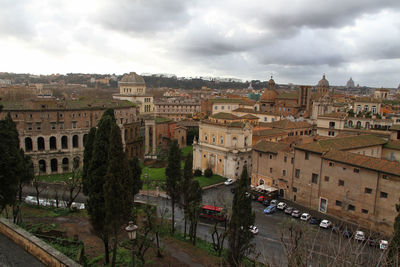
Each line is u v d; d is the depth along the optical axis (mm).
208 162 101500
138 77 187250
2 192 41156
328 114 104938
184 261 44250
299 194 73938
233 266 40344
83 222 53281
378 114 102625
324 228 60312
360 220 61594
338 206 65438
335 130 100625
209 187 86750
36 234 42250
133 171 63844
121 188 34719
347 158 64062
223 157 95812
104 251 41969
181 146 141500
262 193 77125
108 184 34625
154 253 45594
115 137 34688
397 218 37562
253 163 86562
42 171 95875
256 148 84812
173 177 57969
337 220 64188
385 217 57875
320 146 71000
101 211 38250
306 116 151250
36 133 94062
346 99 196125
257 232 58031
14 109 90188
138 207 66188
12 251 27375
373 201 59375
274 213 69375
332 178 66312
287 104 163500
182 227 61219
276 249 51375
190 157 57406
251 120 118375
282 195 78562
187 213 52688
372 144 78688
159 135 139250
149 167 107500
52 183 86750
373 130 94812
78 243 40562
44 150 95875
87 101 109562
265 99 182500
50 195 76250
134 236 27344
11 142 42656
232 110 158250
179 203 58031
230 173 94062
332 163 66062
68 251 37250
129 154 115250
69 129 99000
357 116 104000
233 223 41125
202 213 66875
